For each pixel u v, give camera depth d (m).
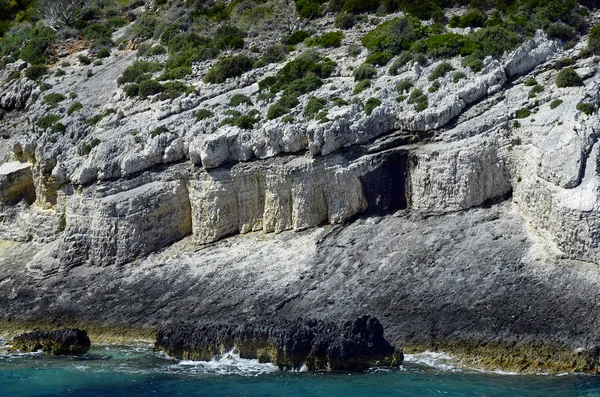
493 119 83.38
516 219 79.69
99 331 82.31
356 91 90.81
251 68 101.75
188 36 112.06
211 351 74.50
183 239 90.06
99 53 121.25
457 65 90.25
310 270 80.81
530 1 99.00
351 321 72.00
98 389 69.56
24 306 86.94
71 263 90.38
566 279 72.69
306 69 97.06
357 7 108.62
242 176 87.69
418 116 84.81
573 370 68.25
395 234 81.75
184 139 91.69
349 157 85.38
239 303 79.81
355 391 66.75
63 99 108.69
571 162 76.00
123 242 89.19
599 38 89.81
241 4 119.88
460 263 76.69
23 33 135.25
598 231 72.88
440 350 72.06
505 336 70.75
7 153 109.00
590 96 81.94
